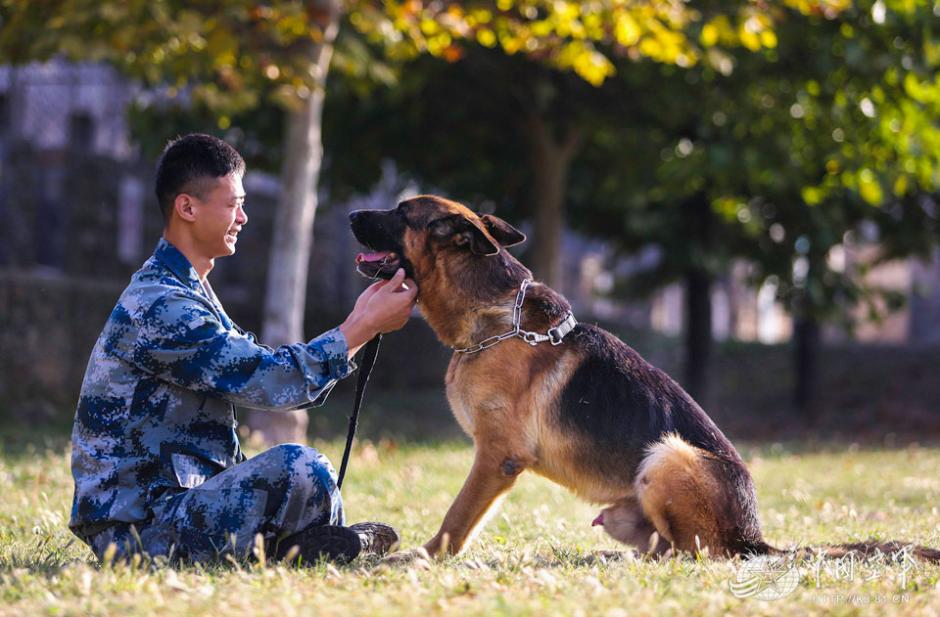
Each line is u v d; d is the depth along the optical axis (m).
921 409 16.03
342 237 18.03
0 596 2.93
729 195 13.90
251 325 15.58
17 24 8.05
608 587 3.22
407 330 17.52
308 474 3.44
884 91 11.63
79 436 3.40
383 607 2.79
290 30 8.42
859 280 15.50
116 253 13.85
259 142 12.87
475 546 4.38
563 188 14.14
